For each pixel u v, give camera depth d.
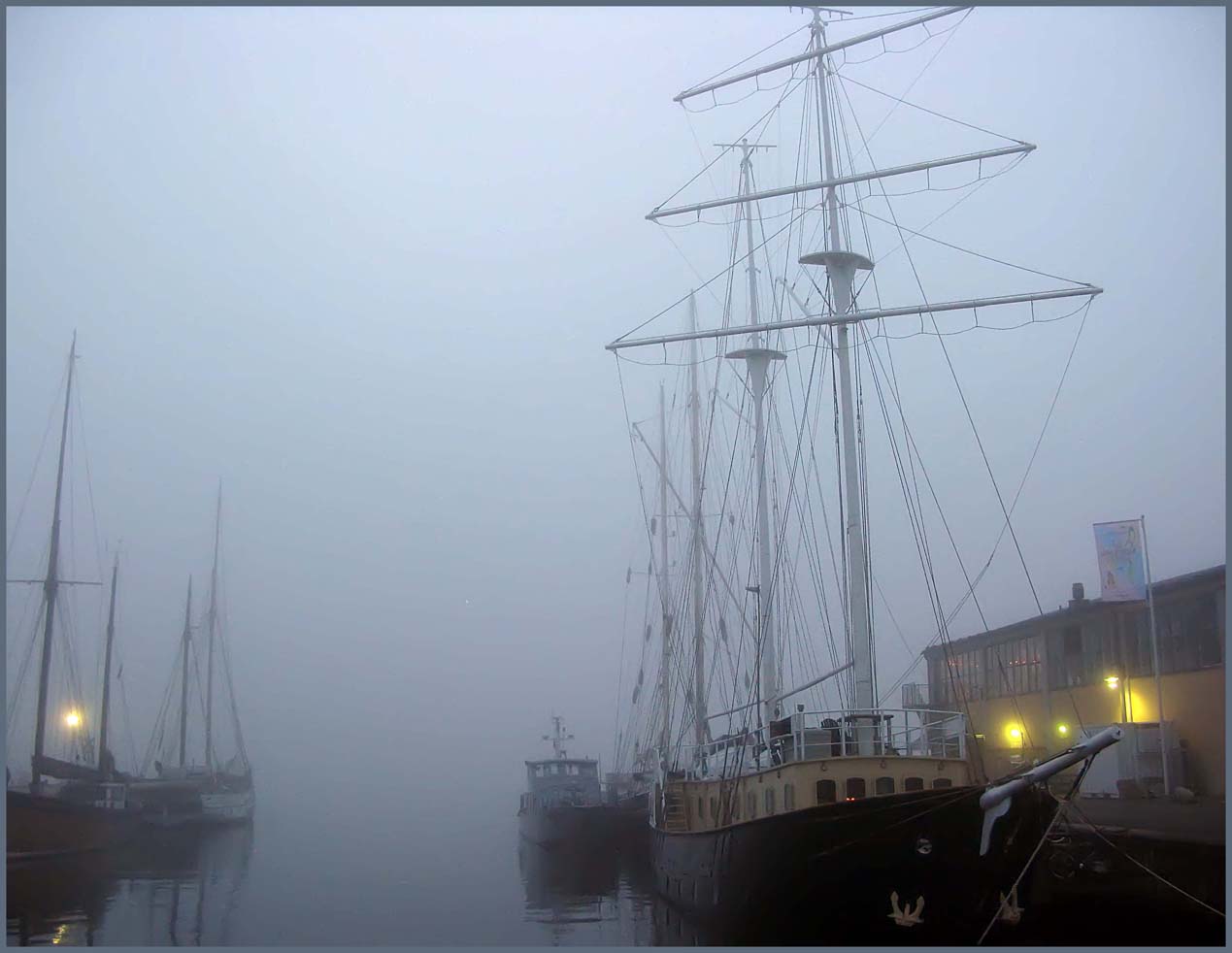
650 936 35.19
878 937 26.56
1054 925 31.22
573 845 60.97
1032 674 51.12
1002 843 25.95
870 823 26.23
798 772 28.17
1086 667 47.03
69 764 61.38
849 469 33.19
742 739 34.66
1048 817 26.27
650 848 47.50
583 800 66.69
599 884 49.97
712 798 37.03
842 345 34.78
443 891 47.78
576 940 34.50
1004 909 26.58
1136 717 43.44
